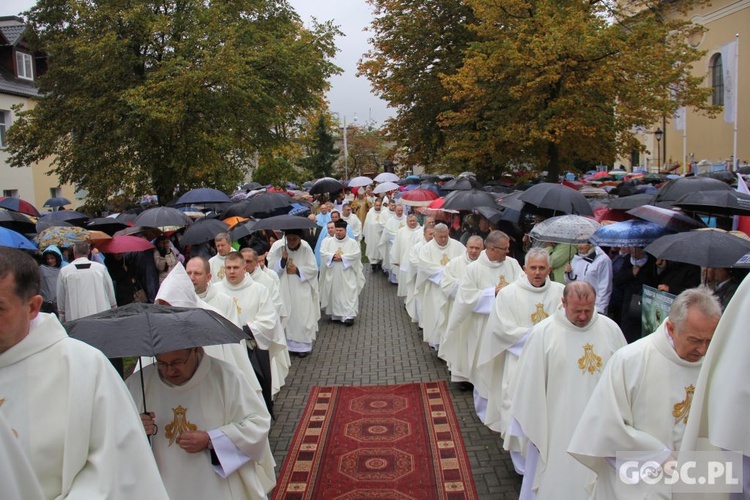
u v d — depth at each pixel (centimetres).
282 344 692
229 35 1783
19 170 2655
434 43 2277
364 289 1502
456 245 918
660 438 345
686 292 338
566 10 1527
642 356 351
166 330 298
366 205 2109
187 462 348
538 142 1689
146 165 1867
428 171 2572
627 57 1438
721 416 245
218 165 1828
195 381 349
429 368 863
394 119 2500
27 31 1959
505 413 544
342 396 754
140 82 1778
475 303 677
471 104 1766
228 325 327
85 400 227
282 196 1134
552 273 773
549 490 433
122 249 898
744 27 2895
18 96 2602
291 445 616
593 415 350
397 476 545
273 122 2000
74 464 222
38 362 230
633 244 623
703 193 636
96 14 1731
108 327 301
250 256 709
